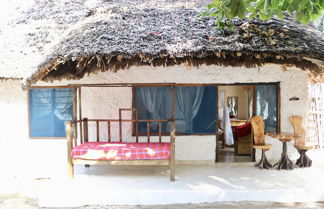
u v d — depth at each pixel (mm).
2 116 6531
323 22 8438
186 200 4641
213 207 4461
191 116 6656
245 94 10539
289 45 4727
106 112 6598
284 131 6609
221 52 4586
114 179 5270
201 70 6586
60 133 6609
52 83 6543
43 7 7363
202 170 5926
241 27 5176
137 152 5086
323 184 4934
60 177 5477
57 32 6543
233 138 8180
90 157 5133
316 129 8031
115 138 6594
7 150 6547
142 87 6629
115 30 4945
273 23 5465
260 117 6180
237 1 3855
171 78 6598
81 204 4641
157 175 5535
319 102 8078
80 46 4547
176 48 4504
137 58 4785
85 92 6559
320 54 4672
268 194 4652
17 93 6535
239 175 5516
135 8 6246
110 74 6566
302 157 6152
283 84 6594
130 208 4531
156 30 4984
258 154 6652
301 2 3381
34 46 6285
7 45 6348
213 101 6656
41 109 6586
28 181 5777
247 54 4648
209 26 5219
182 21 5414
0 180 5848
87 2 7402
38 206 4664
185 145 6621
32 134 6602
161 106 6660
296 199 4672
